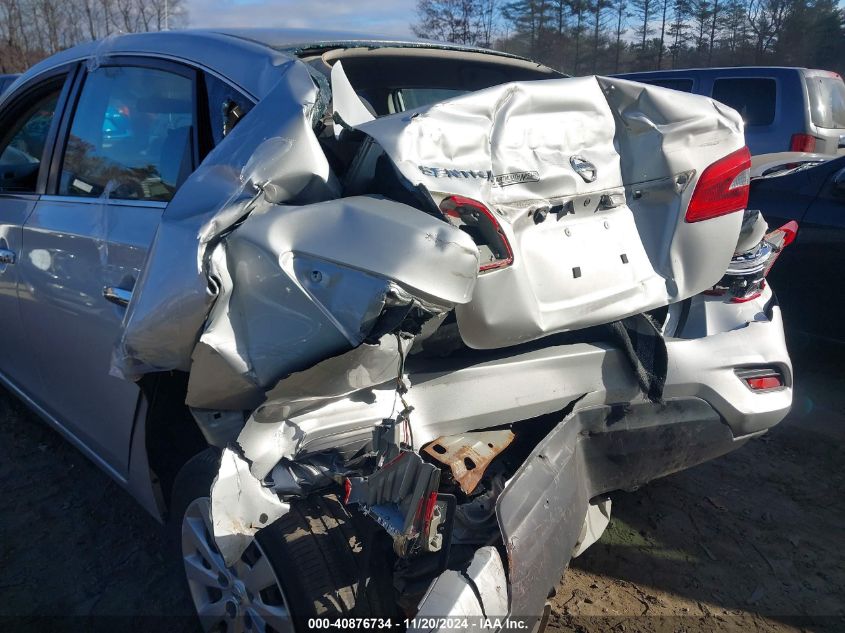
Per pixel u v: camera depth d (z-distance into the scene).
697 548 2.96
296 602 1.90
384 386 2.01
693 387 2.48
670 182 2.37
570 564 2.86
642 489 3.37
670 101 2.36
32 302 2.98
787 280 4.77
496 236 1.93
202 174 1.93
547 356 2.25
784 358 2.65
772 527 3.10
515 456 2.36
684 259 2.41
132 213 2.49
